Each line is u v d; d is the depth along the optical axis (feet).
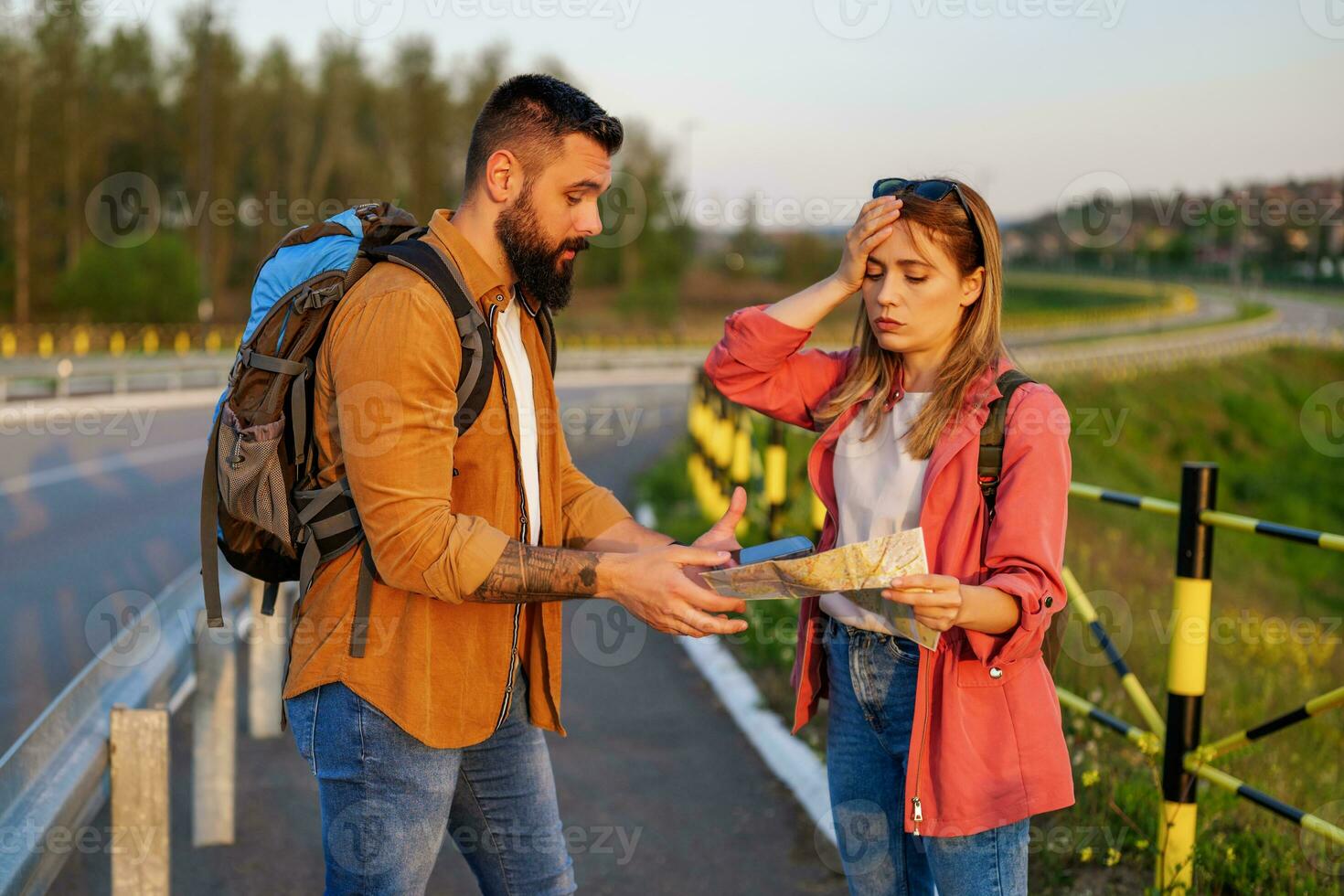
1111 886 10.83
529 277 7.05
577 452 56.24
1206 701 20.25
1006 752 6.67
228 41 157.89
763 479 32.58
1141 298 274.57
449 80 161.48
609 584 6.48
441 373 6.44
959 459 6.75
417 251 6.66
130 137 160.25
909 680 6.91
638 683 18.57
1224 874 10.91
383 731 6.72
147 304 131.64
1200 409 126.31
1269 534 9.47
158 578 27.81
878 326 7.02
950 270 6.82
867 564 5.97
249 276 171.01
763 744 15.15
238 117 163.43
